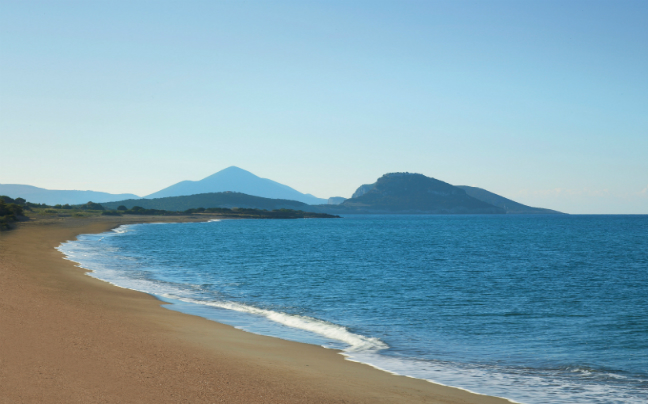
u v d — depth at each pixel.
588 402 9.78
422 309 20.50
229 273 31.88
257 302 21.25
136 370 9.58
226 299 21.77
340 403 8.61
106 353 10.70
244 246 58.44
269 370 10.55
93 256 39.66
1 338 11.01
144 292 22.39
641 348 14.44
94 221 122.62
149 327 14.36
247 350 12.46
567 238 86.94
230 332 14.83
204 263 38.03
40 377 8.53
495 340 15.30
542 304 22.16
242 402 8.18
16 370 8.79
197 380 9.27
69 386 8.20
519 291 26.17
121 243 58.34
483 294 24.95
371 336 15.37
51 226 84.44
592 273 35.09
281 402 8.38
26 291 18.44
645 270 37.19
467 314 19.59
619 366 12.59
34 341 11.06
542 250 58.34
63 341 11.38
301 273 32.69
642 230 124.62
